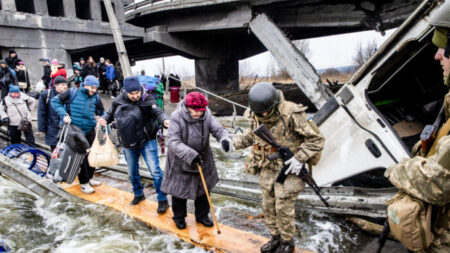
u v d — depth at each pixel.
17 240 2.85
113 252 2.68
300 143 2.22
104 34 23.03
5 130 7.43
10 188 4.02
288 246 2.38
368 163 2.85
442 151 1.17
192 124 2.64
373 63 2.88
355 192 3.04
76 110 3.79
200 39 21.33
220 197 4.04
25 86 8.48
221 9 14.10
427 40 2.88
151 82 6.11
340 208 3.04
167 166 2.76
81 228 3.12
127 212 3.40
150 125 3.26
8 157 4.98
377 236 2.87
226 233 2.88
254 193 3.69
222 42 22.84
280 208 2.26
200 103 2.49
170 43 19.72
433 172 1.19
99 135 3.88
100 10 23.25
